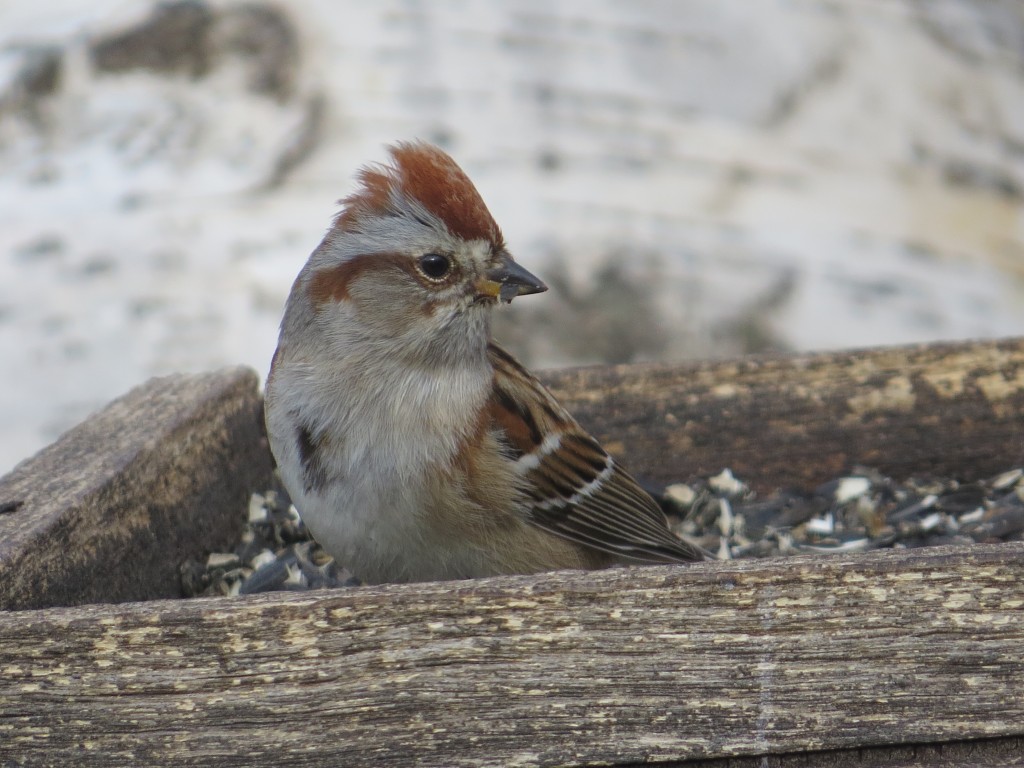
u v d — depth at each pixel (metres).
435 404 8.23
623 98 12.40
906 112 12.88
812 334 12.05
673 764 6.88
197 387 9.83
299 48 12.16
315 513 8.35
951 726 6.79
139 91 11.99
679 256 12.23
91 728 6.72
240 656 6.70
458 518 8.28
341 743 6.77
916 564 6.70
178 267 11.52
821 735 6.82
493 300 8.31
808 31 12.94
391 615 6.71
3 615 6.68
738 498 10.46
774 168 12.45
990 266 12.38
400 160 8.45
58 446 8.90
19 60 12.00
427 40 12.33
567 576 6.80
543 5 12.62
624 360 12.23
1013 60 13.62
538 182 12.20
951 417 10.59
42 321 11.34
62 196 11.76
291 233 11.57
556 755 6.82
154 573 8.81
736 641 6.77
